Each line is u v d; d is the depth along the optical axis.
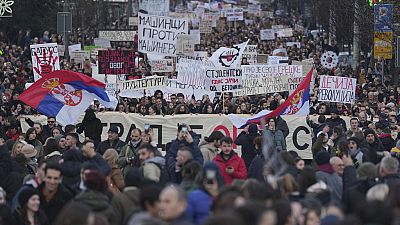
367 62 61.69
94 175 14.62
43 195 15.95
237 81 32.59
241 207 10.85
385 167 16.31
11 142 22.39
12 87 39.09
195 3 125.00
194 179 15.61
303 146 28.25
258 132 25.00
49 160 16.88
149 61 46.28
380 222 11.39
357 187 15.74
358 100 40.12
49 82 26.03
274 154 15.59
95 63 47.19
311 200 14.19
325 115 29.64
